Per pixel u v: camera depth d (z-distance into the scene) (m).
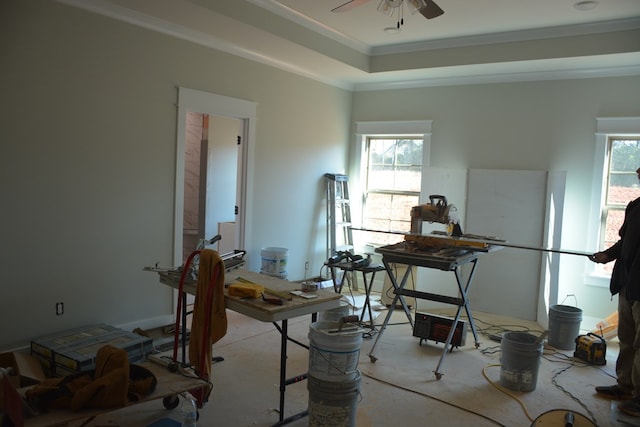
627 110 4.64
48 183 3.38
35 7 3.21
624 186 4.74
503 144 5.28
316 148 5.82
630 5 3.74
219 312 2.59
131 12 3.68
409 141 5.97
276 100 5.18
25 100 3.21
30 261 3.33
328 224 6.09
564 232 4.97
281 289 2.91
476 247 3.64
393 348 4.04
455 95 5.55
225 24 3.87
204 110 4.38
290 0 3.92
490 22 4.28
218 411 2.84
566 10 3.90
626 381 3.18
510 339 3.45
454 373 3.55
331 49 4.82
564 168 4.96
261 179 5.13
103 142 3.66
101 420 2.62
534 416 2.93
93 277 3.69
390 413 2.92
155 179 4.05
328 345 2.45
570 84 4.90
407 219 6.00
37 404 2.07
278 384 3.22
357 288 6.00
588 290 4.84
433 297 3.82
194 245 6.42
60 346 3.16
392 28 4.34
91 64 3.53
